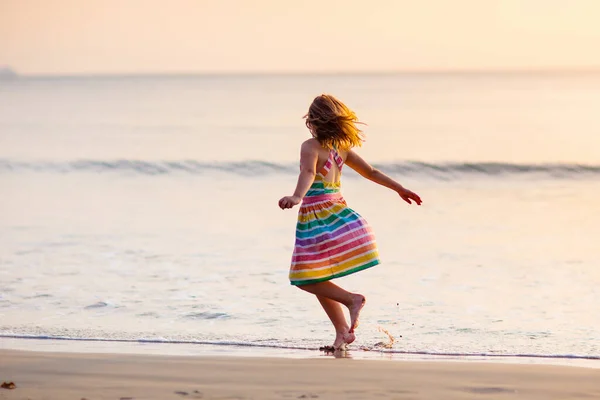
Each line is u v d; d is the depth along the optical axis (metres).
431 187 16.52
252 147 25.44
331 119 5.02
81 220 12.05
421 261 8.87
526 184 16.55
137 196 15.20
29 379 4.08
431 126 33.16
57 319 6.29
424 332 5.85
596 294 7.21
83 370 4.30
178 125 35.31
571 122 34.28
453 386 3.96
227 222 11.81
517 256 9.14
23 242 10.12
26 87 105.62
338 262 5.04
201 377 4.13
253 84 117.81
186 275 8.12
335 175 5.14
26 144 27.36
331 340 5.57
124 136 30.44
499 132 30.00
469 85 99.25
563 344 5.48
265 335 5.73
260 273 8.19
